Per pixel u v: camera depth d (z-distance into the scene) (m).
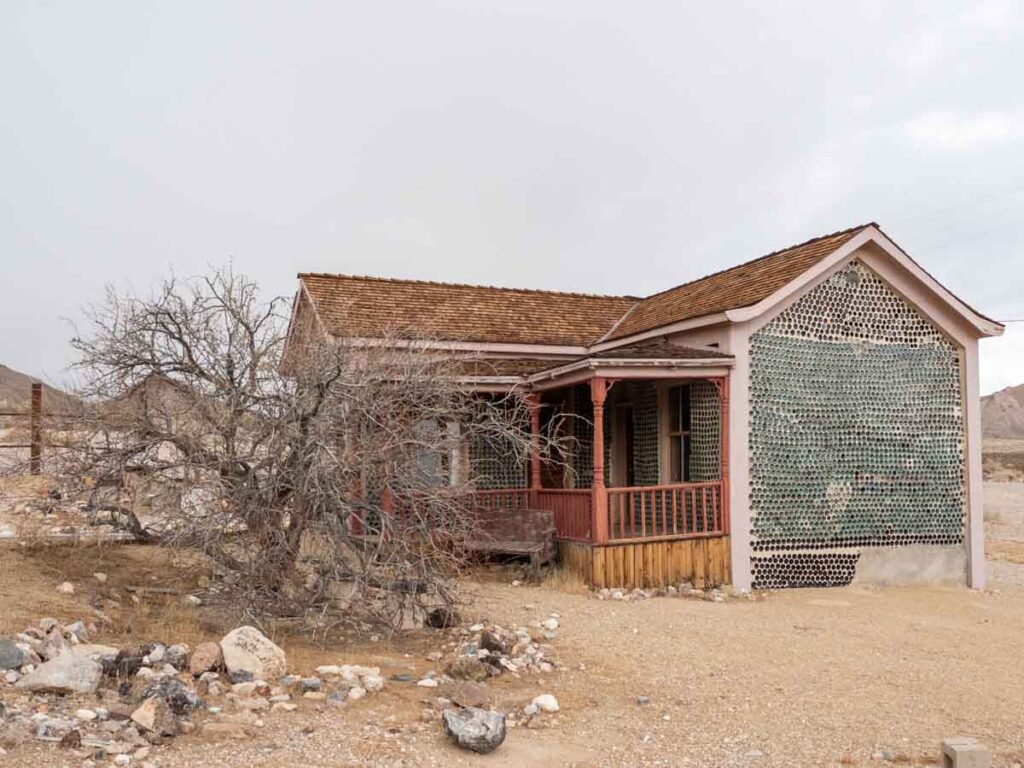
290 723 6.97
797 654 10.61
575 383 15.65
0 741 5.86
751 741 7.41
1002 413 161.88
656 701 8.49
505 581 15.02
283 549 9.80
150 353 10.57
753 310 15.09
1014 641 11.84
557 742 7.15
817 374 15.88
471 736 6.68
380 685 8.12
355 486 10.53
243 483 9.97
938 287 16.30
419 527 10.49
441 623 11.02
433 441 10.74
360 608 10.29
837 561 15.77
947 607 14.26
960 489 16.67
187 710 6.92
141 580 11.97
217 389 10.32
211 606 10.77
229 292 11.86
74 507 14.30
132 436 10.76
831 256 15.54
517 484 18.53
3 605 9.24
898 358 16.44
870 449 16.14
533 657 9.78
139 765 5.81
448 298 20.06
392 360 10.59
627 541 14.56
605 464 19.30
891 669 10.05
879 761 7.03
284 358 10.45
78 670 7.13
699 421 16.41
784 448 15.55
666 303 19.80
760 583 15.27
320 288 18.84
